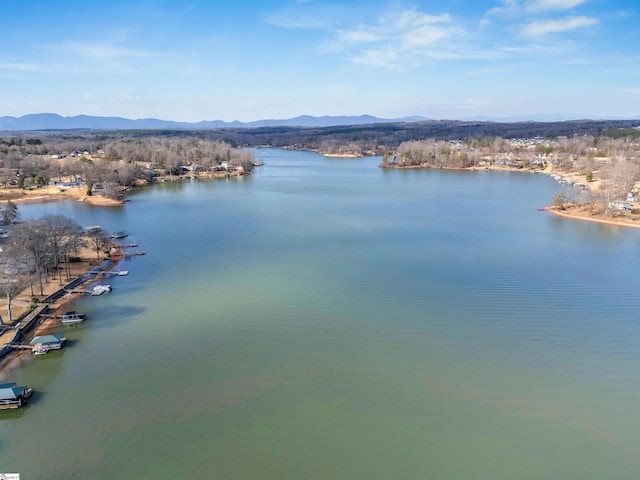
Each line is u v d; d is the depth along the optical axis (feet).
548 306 262.67
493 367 203.00
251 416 171.73
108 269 332.60
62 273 317.83
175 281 305.94
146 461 150.10
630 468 147.95
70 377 195.83
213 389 187.83
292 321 245.45
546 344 221.87
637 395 184.44
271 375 197.47
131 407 176.76
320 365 204.64
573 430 164.96
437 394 184.96
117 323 244.42
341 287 291.58
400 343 222.69
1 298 266.36
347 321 244.83
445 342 223.71
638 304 265.34
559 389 188.03
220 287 293.64
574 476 144.87
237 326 240.12
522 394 184.75
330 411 174.60
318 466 148.25
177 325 241.96
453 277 309.22
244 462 149.69
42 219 370.53
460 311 256.52
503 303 266.57
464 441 159.53
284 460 150.51
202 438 160.45
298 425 166.91
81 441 159.02
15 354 213.25
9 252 297.12
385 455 152.87
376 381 193.36
